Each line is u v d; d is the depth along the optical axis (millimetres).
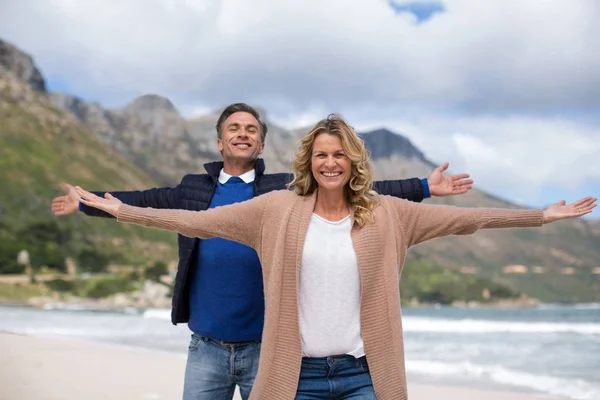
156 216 3197
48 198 161750
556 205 3176
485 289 177250
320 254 3074
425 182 3752
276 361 3041
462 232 3178
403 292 174250
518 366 13016
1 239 124375
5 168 167750
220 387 3768
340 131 3082
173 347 15812
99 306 94438
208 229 3176
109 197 3406
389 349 3039
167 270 123188
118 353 12289
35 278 110875
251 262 3695
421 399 8039
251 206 3193
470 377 10781
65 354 11859
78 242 139625
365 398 3004
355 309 3074
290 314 3045
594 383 9930
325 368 3027
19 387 7785
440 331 27000
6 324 28141
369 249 3064
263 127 4043
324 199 3197
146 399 7320
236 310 3684
